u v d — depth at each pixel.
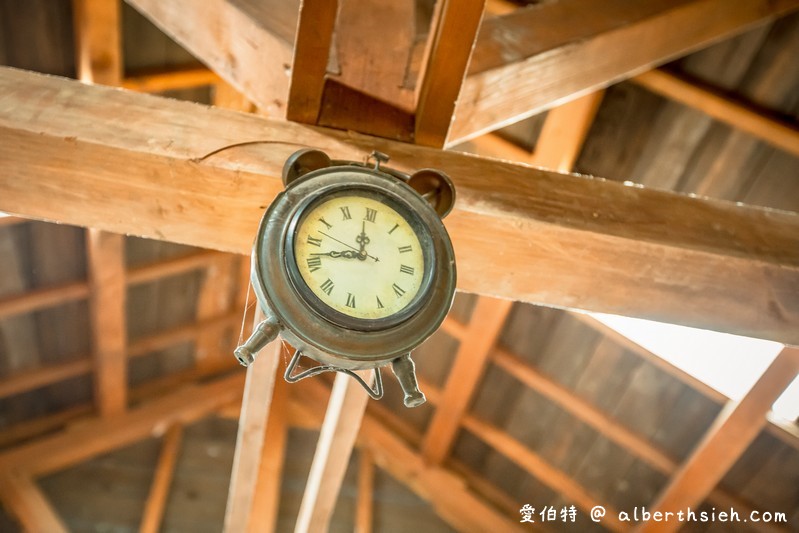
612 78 3.43
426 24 4.54
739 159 4.57
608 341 5.58
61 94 2.40
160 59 4.70
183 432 7.12
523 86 3.01
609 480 6.33
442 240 2.07
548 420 6.33
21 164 2.35
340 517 6.75
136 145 2.32
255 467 4.88
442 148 2.60
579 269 2.63
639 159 4.76
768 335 2.85
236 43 2.79
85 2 4.12
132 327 6.28
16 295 5.44
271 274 1.91
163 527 6.44
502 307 5.58
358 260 1.96
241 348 1.85
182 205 2.44
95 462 6.70
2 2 4.22
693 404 5.58
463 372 6.14
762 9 3.86
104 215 2.49
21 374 6.08
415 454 7.04
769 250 2.65
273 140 2.44
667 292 2.70
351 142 2.51
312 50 2.40
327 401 7.20
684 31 3.57
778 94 4.34
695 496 5.75
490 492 6.96
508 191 2.55
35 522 6.01
